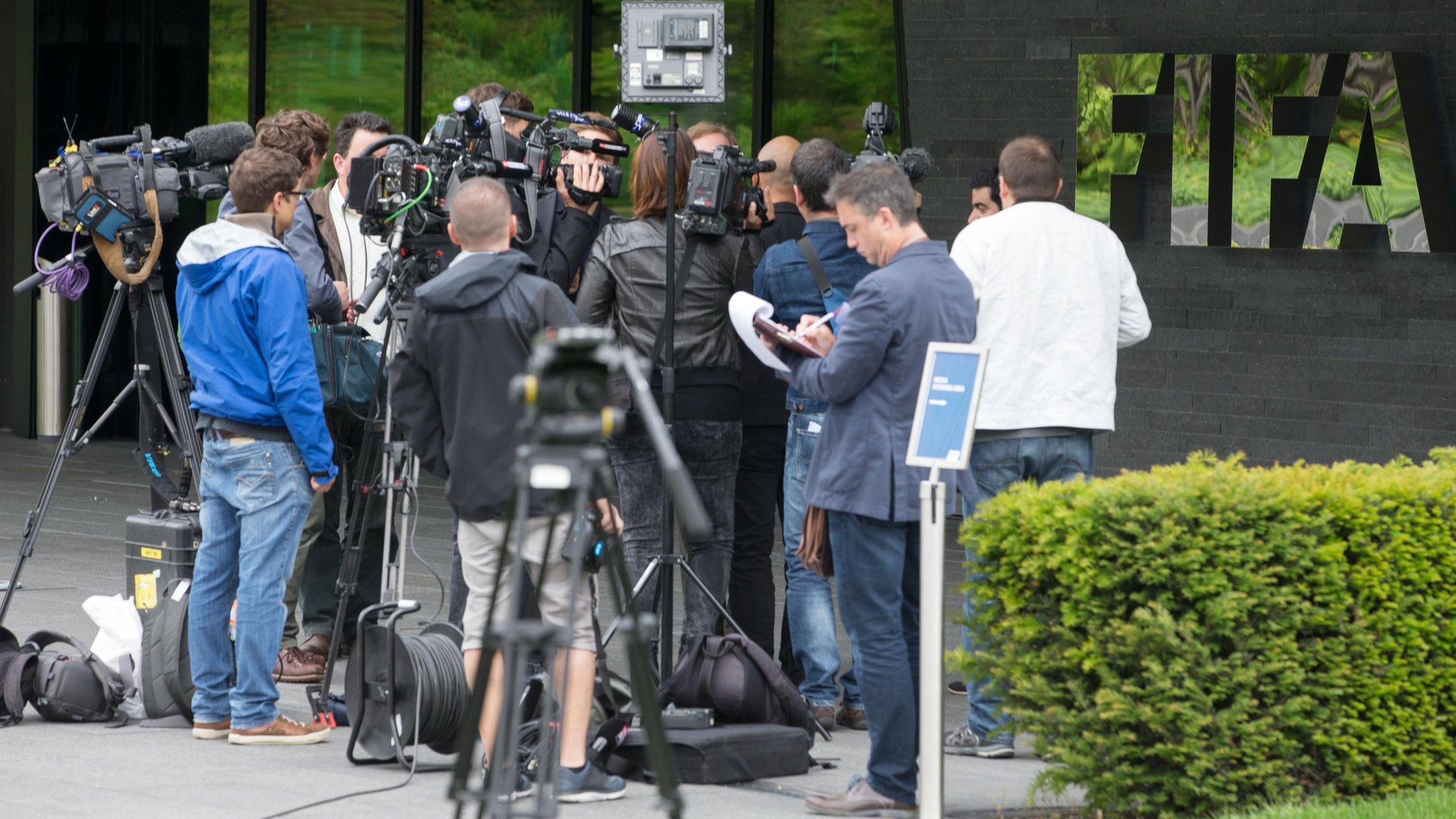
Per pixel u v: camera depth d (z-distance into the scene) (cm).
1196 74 2622
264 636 1435
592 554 1230
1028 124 2766
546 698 962
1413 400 2497
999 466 1412
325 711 1520
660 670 1492
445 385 1248
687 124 3334
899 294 1203
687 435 1497
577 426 816
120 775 1335
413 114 3606
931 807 1162
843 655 1864
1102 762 1175
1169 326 2673
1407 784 1185
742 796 1303
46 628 1883
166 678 1498
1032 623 1184
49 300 3712
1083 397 1412
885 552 1220
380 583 1762
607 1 3444
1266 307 2597
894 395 1213
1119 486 1173
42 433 3744
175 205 1584
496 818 893
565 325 1248
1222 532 1143
